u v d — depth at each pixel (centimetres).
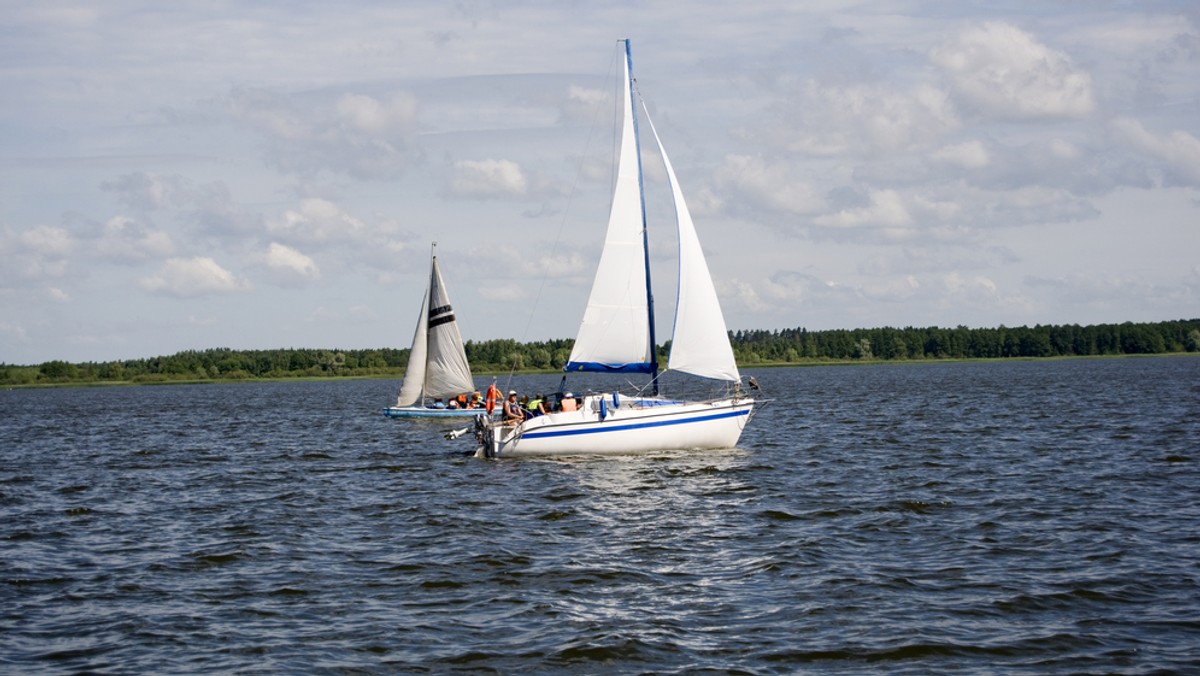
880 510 3641
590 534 3306
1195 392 10719
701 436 5094
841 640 2189
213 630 2338
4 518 3934
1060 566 2766
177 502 4272
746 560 2900
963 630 2244
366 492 4416
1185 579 2603
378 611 2467
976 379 17938
